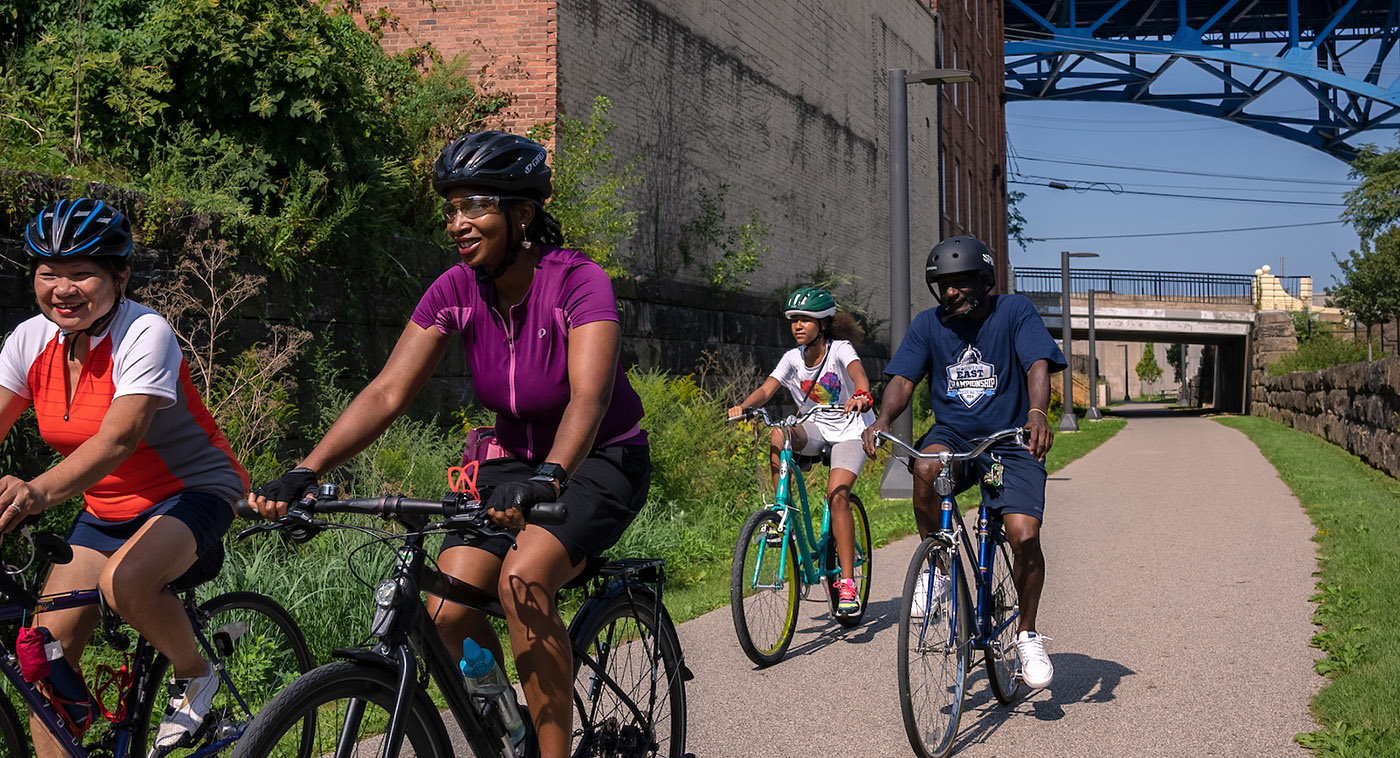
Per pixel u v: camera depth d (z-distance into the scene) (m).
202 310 6.73
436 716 2.66
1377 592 6.64
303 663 3.79
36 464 5.65
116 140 7.95
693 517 9.54
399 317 8.62
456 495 2.52
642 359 12.86
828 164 20.38
